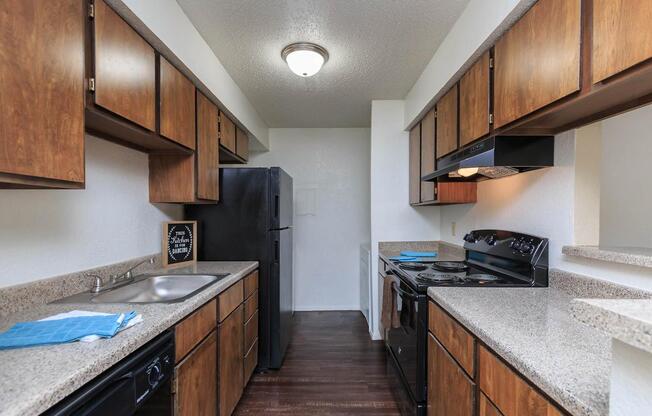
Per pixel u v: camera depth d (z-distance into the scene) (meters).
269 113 3.44
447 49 1.93
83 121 1.07
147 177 2.03
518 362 0.80
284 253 2.67
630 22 0.85
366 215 4.03
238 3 1.63
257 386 2.29
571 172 1.42
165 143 1.76
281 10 1.69
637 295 1.11
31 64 0.89
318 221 4.04
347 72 2.44
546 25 1.16
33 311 1.18
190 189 2.00
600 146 1.41
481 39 1.52
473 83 1.70
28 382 0.69
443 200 2.36
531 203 1.70
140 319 1.09
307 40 1.98
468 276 1.83
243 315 2.10
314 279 4.03
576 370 0.74
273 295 2.50
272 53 2.13
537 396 0.77
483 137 1.62
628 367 0.50
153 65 1.52
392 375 2.26
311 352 2.83
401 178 3.09
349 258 4.04
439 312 1.41
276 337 2.51
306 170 4.02
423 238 3.12
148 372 1.01
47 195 1.33
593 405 0.60
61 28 0.98
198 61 1.88
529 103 1.25
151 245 2.08
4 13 0.82
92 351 0.85
